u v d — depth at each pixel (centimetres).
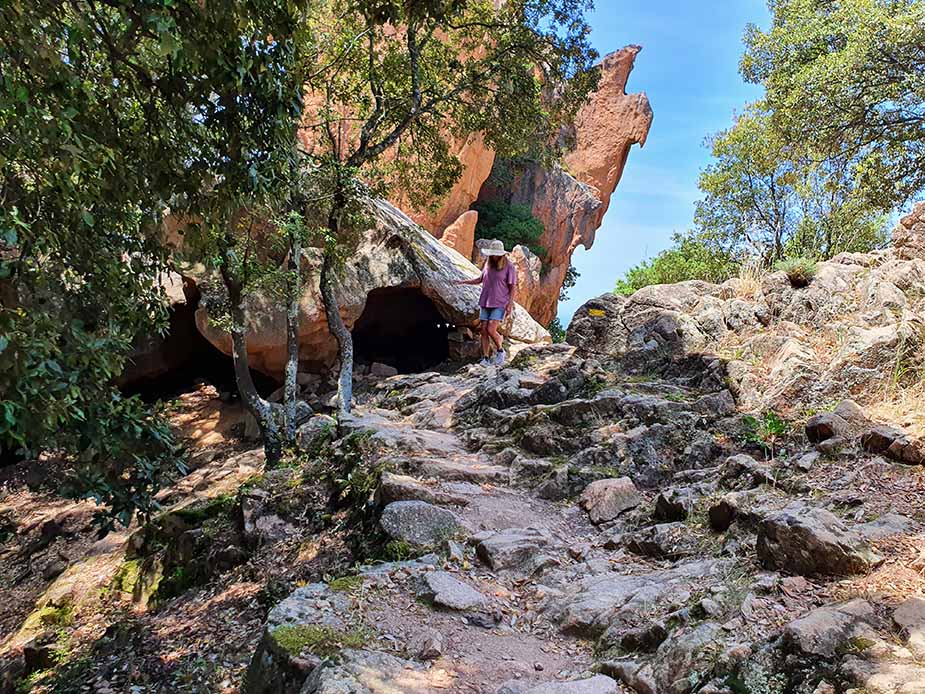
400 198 1490
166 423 590
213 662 473
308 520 623
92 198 422
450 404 850
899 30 1300
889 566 323
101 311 504
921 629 266
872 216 1501
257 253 1017
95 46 416
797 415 552
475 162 2141
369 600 380
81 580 738
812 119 1505
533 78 1094
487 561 443
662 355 753
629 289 2461
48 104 358
